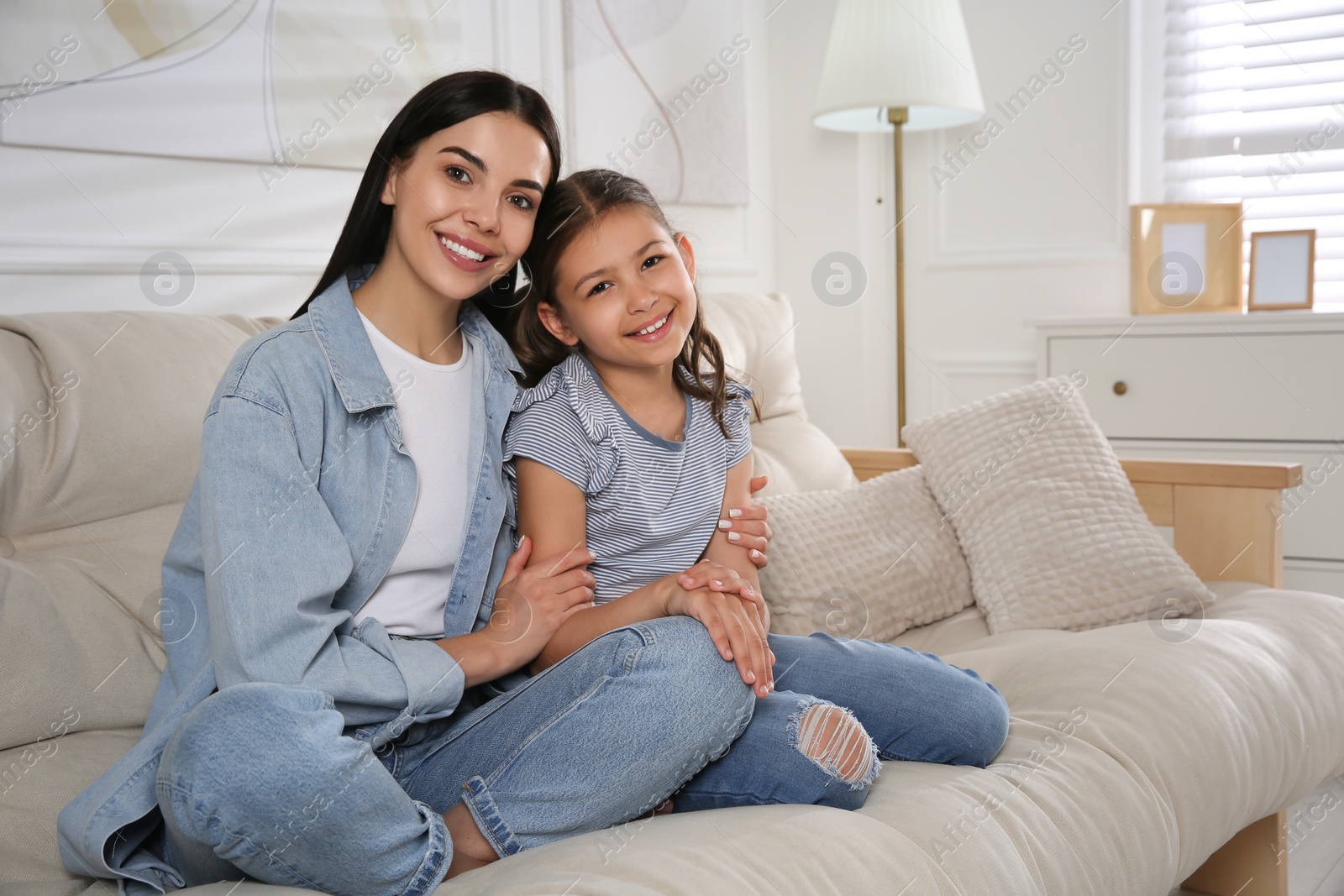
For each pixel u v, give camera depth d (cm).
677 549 124
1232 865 151
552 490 117
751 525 129
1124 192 279
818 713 102
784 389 209
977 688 116
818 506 166
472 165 106
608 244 118
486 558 110
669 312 121
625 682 95
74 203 150
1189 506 173
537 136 110
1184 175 276
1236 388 237
